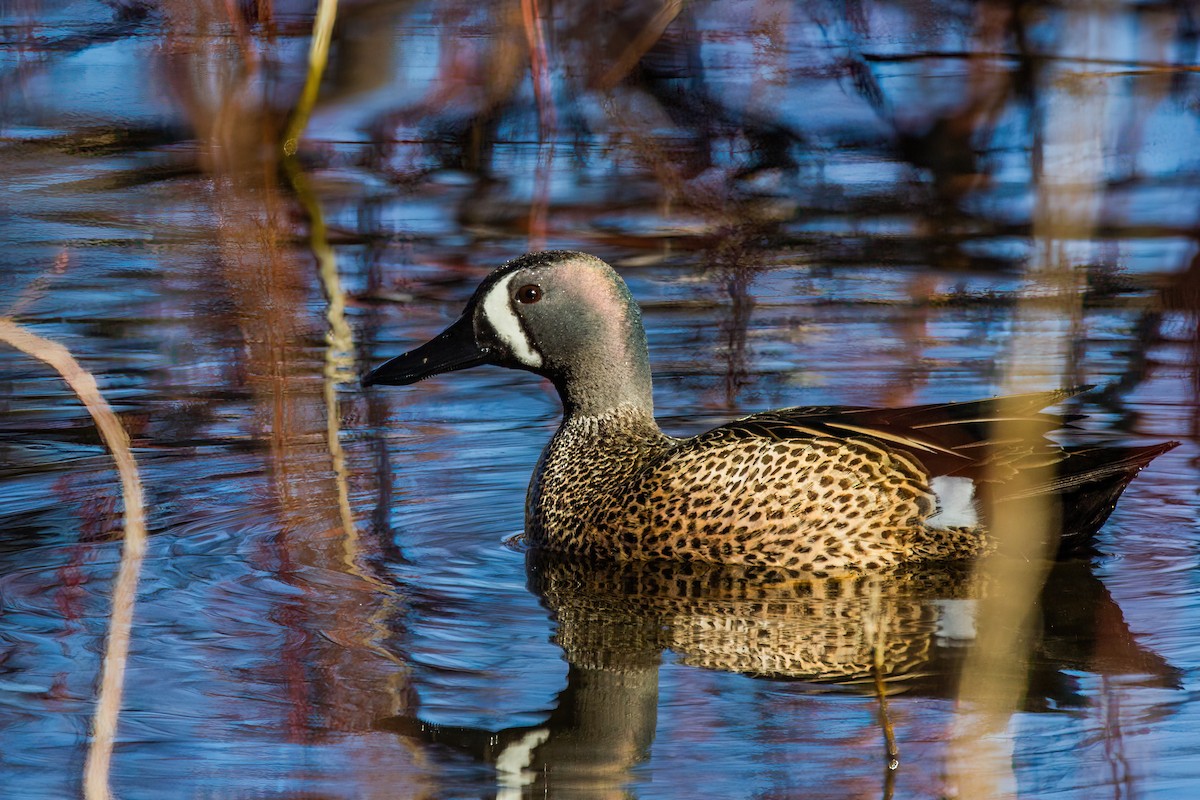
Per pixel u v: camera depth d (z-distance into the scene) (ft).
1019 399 34.47
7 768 24.08
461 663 28.66
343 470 40.47
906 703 26.58
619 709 26.50
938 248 60.34
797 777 23.73
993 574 33.68
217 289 55.67
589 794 23.26
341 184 70.33
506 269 38.32
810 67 73.46
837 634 30.22
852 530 34.01
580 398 37.93
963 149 69.31
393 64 76.02
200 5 76.59
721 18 73.82
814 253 60.39
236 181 70.64
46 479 39.19
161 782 23.71
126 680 27.53
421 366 38.78
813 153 70.90
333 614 30.99
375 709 26.45
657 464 35.60
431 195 68.69
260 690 27.22
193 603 31.40
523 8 72.79
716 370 47.60
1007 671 27.86
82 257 59.11
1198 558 34.01
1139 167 65.05
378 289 56.18
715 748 24.84
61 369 21.80
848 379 46.60
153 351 49.62
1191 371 45.85
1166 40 65.92
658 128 72.79
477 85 74.84
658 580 33.94
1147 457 33.19
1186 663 28.07
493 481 40.22
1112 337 48.62
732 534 34.55
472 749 24.94
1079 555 34.35
